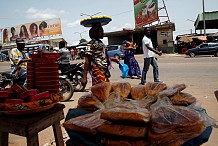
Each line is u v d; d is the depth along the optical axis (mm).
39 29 42656
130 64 9156
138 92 1855
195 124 1362
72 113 1864
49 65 2084
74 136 1645
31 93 1892
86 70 3379
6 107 1850
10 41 44906
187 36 30000
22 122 1858
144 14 31000
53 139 3340
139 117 1366
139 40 33062
